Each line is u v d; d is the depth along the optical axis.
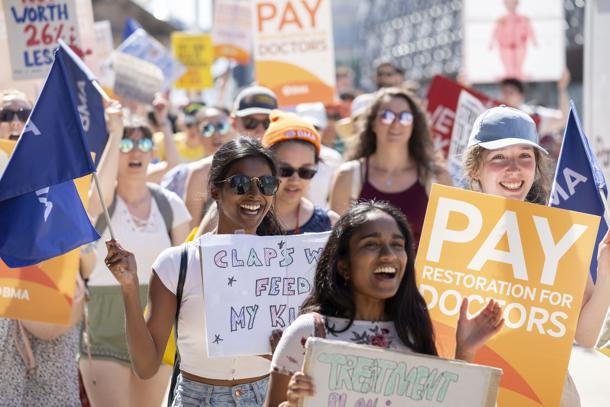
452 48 29.28
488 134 5.34
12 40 8.56
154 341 4.73
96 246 6.68
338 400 3.71
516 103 13.05
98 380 6.55
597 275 5.05
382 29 39.91
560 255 4.66
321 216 6.49
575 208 5.53
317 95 10.88
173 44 16.19
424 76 32.53
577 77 22.56
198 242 4.88
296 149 6.38
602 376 9.03
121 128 6.68
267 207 5.00
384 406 3.75
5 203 5.11
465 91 9.53
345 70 16.89
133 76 9.88
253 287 4.79
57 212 5.17
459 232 4.70
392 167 7.65
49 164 4.94
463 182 7.89
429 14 32.09
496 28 13.49
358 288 3.93
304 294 4.83
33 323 6.15
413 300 4.05
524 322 4.66
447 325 4.68
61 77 4.96
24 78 8.59
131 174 6.80
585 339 5.07
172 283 4.80
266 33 10.87
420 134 7.65
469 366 3.81
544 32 13.47
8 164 4.91
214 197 5.04
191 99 16.70
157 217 6.88
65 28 8.55
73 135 4.95
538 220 4.68
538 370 4.64
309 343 3.71
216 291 4.75
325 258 4.03
